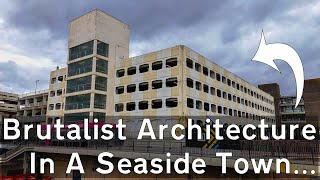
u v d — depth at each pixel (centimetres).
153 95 3544
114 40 4294
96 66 3922
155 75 3591
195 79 3566
